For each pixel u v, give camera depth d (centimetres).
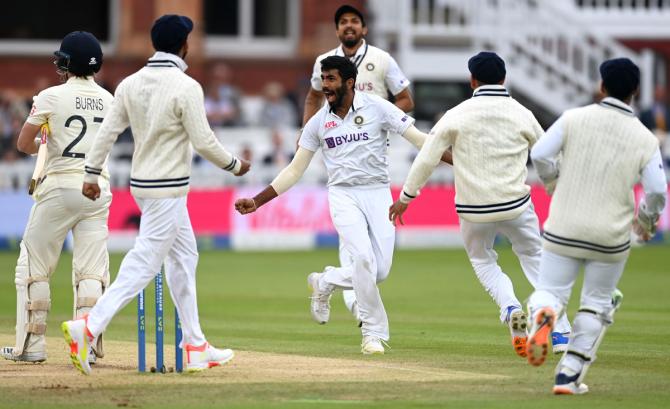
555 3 9812
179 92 2917
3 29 9200
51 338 3825
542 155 2728
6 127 8212
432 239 8000
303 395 2709
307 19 9269
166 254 2970
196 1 9100
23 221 7619
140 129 2944
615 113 2705
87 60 3206
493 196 3206
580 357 2727
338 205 3394
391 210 3281
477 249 3341
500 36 8881
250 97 9325
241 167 3031
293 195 7881
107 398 2675
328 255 7344
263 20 9456
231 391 2759
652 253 7456
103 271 3216
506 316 3288
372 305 3388
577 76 8900
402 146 8406
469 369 3097
